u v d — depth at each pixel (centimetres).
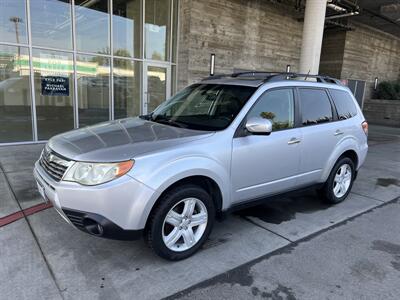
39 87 847
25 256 307
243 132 343
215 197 333
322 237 373
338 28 1603
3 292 257
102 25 941
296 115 401
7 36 784
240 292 269
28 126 843
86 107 943
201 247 337
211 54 1130
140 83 1056
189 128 348
